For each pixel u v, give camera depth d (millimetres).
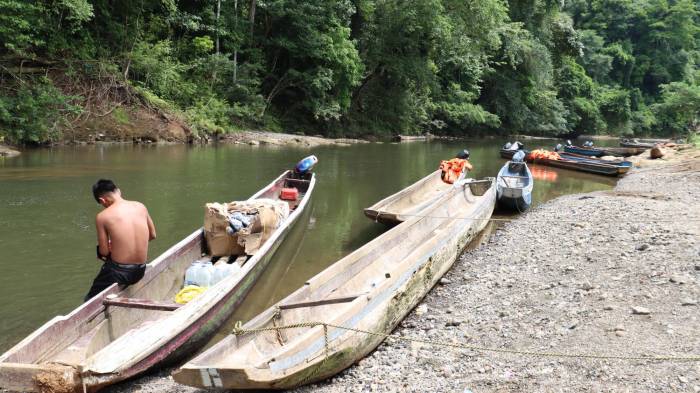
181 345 4387
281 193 9938
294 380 3795
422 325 5324
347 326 4293
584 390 3713
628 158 21922
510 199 10820
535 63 42031
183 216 9078
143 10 22719
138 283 5109
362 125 31797
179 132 20812
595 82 60062
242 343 4066
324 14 26438
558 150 24188
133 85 21047
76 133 18094
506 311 5430
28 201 9641
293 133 27531
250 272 5820
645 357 4012
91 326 4395
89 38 19984
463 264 7422
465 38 33406
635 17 67750
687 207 10117
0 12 16203
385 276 5340
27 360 3727
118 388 4066
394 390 3973
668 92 40719
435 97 36969
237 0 26703
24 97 16469
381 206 9219
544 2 43812
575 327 4785
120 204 4984
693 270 5844
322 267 7133
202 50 24281
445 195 9695
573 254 7172
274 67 27219
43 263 6574
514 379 3967
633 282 5746
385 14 30562
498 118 39750
